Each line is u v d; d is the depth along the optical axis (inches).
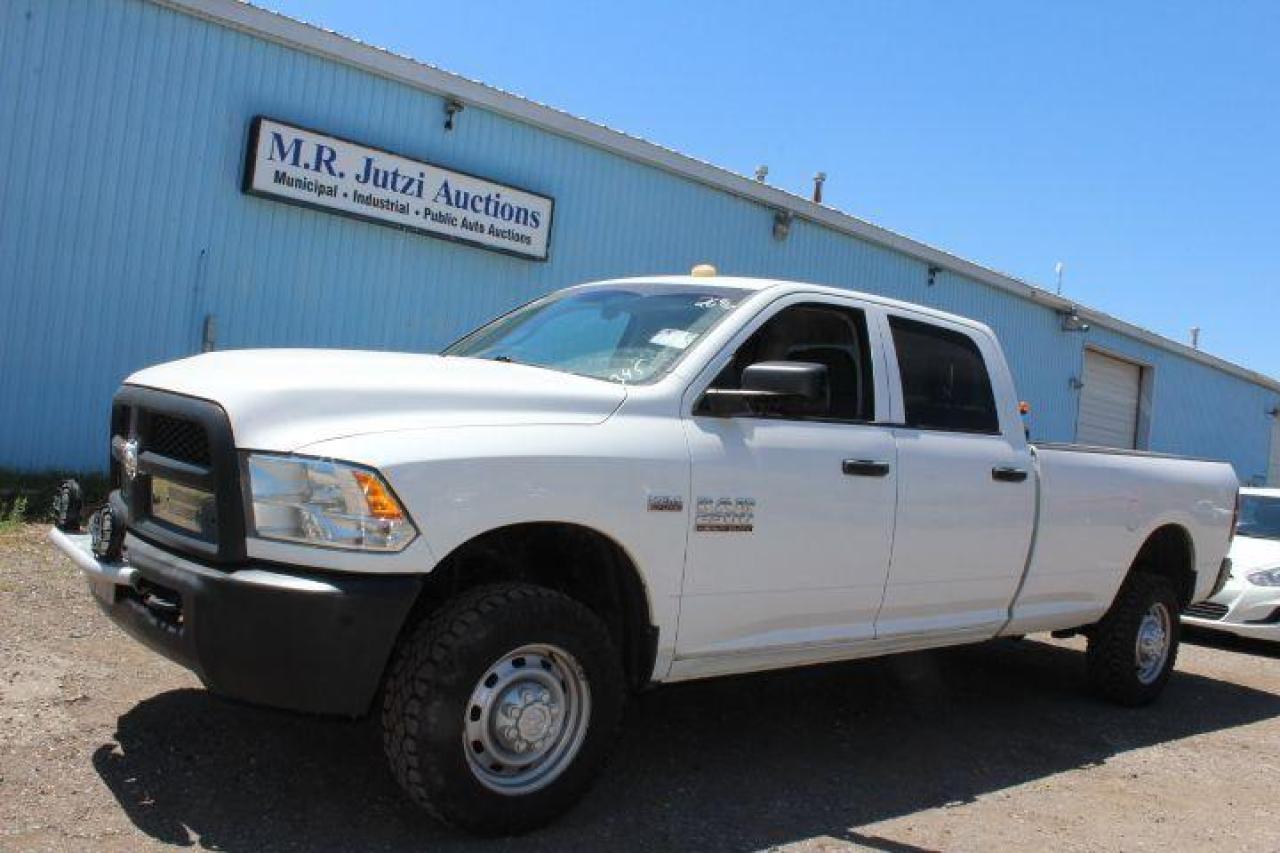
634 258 516.1
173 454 149.2
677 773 182.1
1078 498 232.4
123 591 152.6
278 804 151.0
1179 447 995.9
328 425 137.0
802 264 607.8
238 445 136.0
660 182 525.0
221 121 382.9
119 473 167.0
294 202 396.2
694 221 543.2
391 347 430.6
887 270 666.8
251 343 395.5
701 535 161.6
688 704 225.5
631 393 161.3
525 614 142.2
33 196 348.8
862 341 198.7
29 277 350.3
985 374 221.5
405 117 427.2
